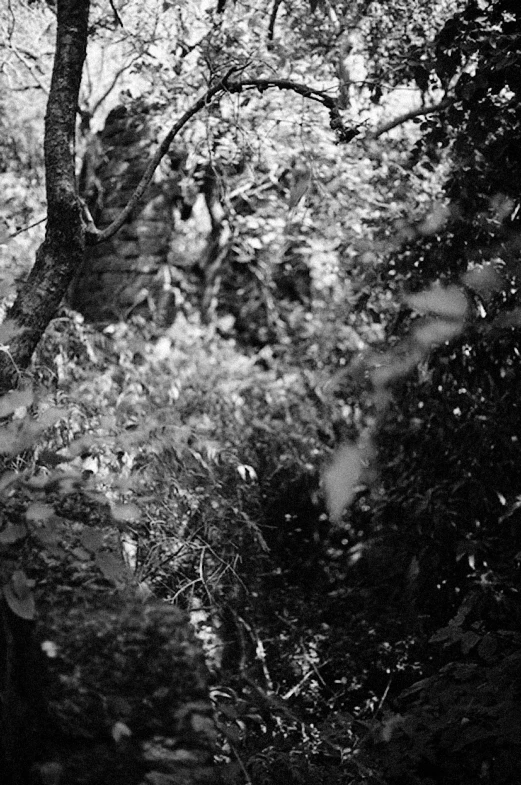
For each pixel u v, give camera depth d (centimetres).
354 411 557
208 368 587
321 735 339
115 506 208
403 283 477
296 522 569
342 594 526
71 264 332
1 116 600
